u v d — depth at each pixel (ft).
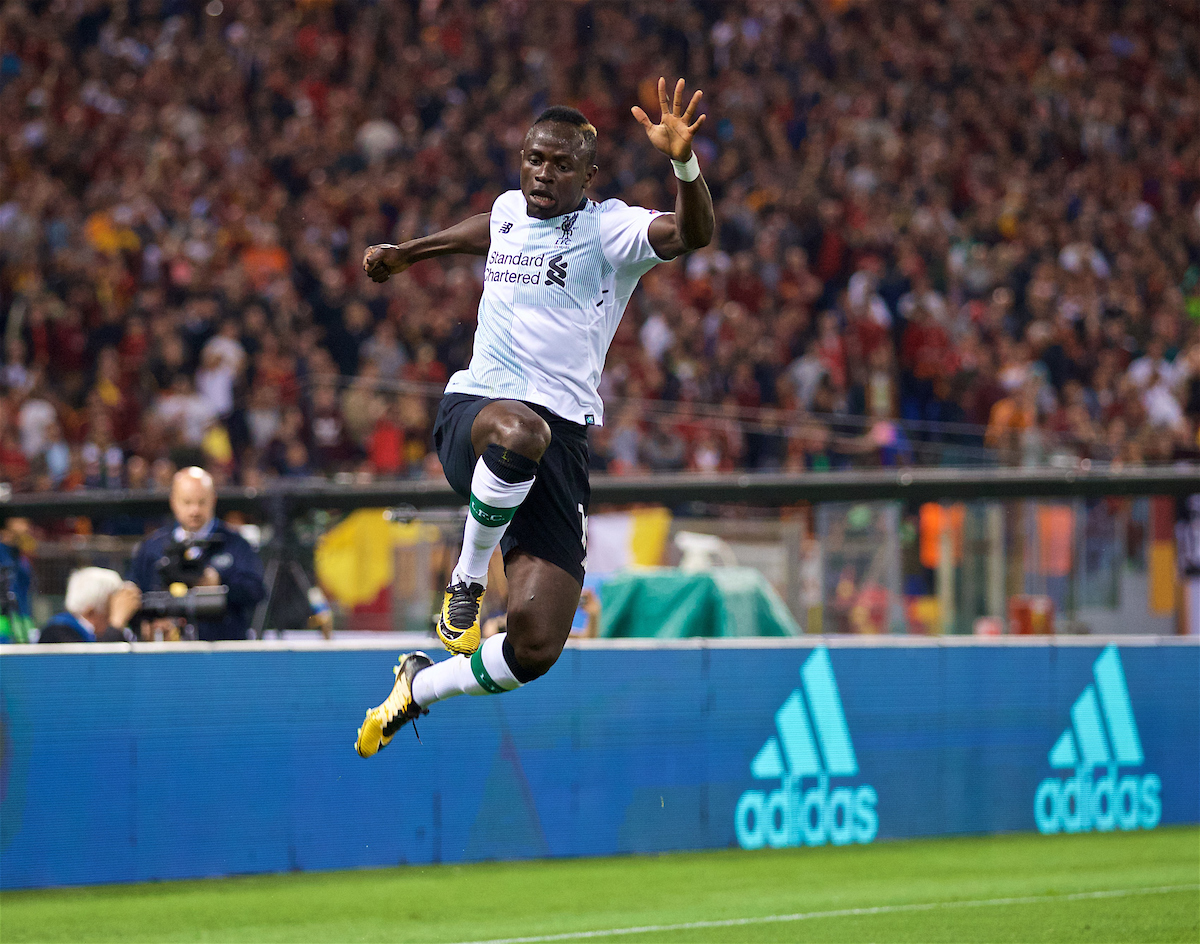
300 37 169.78
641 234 37.40
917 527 102.42
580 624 76.02
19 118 151.23
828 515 101.55
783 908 57.26
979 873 64.44
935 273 164.96
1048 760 74.95
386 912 56.29
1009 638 75.00
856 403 137.49
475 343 38.91
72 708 59.11
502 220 38.91
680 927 54.08
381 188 152.66
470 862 65.16
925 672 72.90
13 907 56.08
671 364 136.67
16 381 122.72
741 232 163.73
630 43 187.83
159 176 146.10
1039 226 184.03
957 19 209.67
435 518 68.54
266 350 122.72
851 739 71.46
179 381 120.16
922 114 193.88
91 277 131.13
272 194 148.97
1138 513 107.34
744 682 69.62
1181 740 77.87
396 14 175.94
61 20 166.40
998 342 159.43
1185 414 155.84
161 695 60.49
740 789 69.41
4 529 88.89
